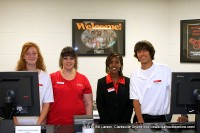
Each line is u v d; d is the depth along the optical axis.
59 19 4.32
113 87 3.07
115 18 4.37
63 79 2.86
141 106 2.84
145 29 4.42
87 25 4.32
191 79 2.16
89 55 4.34
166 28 4.41
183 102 2.19
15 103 2.04
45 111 2.64
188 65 4.24
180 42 4.27
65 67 2.86
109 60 3.08
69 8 4.32
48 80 2.73
